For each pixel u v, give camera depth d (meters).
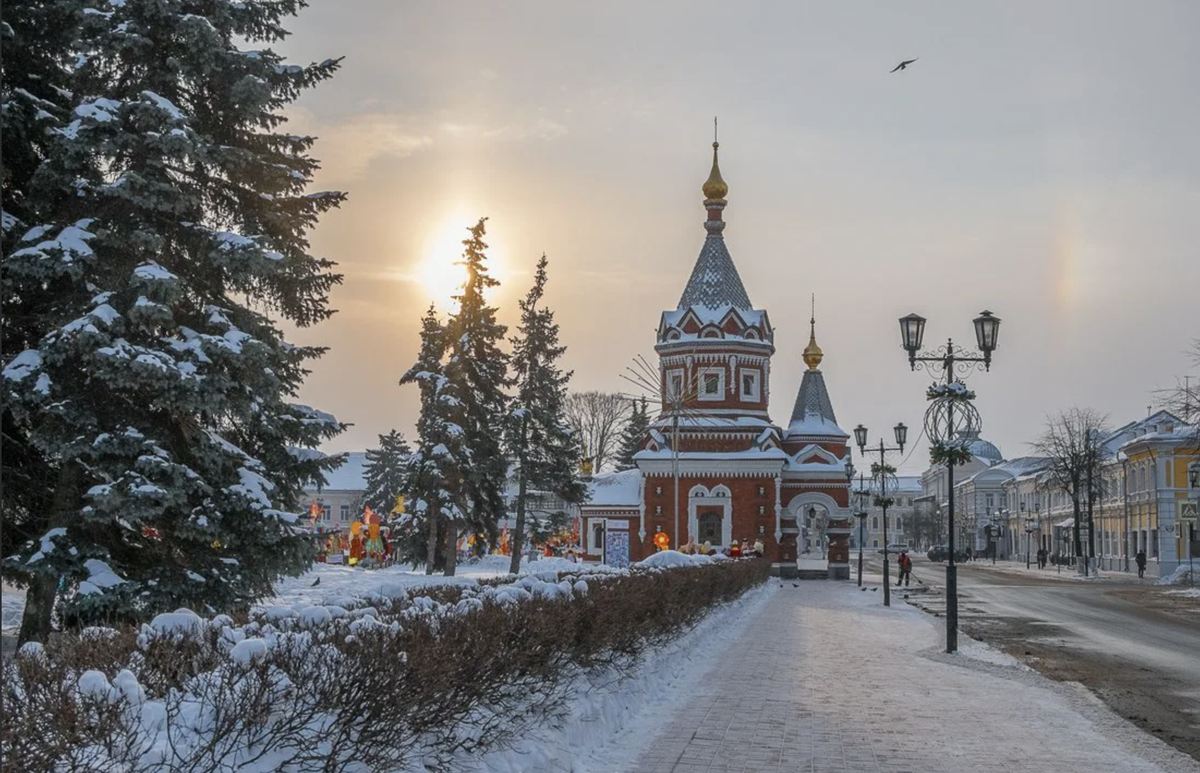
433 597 13.91
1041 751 12.92
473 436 56.12
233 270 17.66
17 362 15.84
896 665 21.41
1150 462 82.81
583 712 13.02
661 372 78.00
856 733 13.82
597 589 15.70
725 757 12.24
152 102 16.84
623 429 118.81
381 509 105.62
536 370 61.28
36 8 17.39
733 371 76.31
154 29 17.67
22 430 17.27
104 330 15.79
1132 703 17.55
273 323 19.47
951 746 13.09
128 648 7.72
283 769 7.10
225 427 18.95
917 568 99.06
